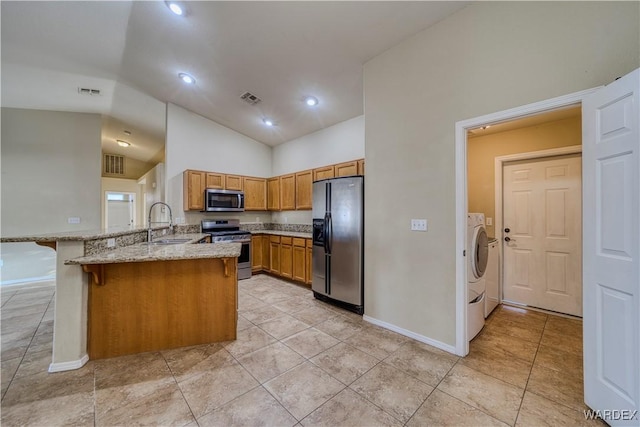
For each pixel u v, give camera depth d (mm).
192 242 3055
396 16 2221
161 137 5820
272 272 4785
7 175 4266
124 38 2795
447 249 2217
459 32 2143
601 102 1467
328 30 2441
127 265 2174
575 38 1651
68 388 1741
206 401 1620
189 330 2322
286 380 1825
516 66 1871
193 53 2996
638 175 1261
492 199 3508
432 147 2311
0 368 1964
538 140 3172
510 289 3408
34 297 3611
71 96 4090
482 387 1748
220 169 4902
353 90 3389
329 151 4559
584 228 1577
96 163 4785
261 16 2346
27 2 2338
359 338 2449
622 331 1347
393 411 1540
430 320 2322
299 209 4758
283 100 3852
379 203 2730
